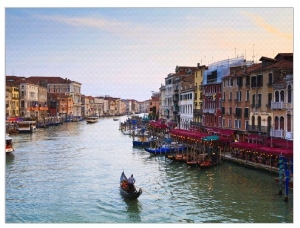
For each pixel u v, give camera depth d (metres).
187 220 23.16
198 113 62.22
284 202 25.97
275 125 38.03
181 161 41.56
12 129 81.25
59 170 38.41
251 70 43.53
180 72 83.38
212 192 28.72
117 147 58.91
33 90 104.56
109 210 25.16
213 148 43.38
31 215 24.31
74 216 24.08
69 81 156.50
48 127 106.75
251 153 38.09
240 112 45.88
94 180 33.69
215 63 55.75
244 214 23.88
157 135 66.00
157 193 28.84
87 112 192.25
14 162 42.94
